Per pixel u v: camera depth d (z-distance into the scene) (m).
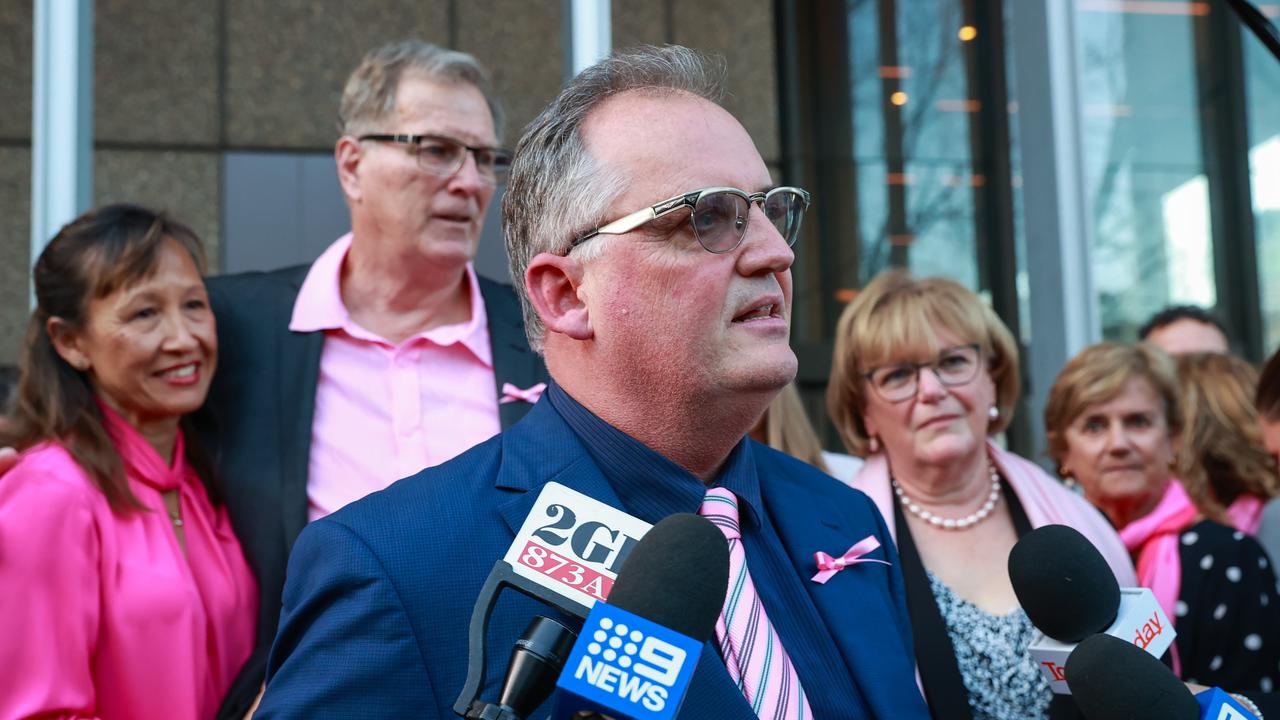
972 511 2.57
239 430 2.45
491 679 1.32
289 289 2.64
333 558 1.38
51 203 3.80
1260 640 2.58
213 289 2.61
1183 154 5.48
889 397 2.58
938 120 5.82
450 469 1.52
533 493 1.46
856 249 5.71
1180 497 3.03
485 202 2.75
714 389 1.42
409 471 2.53
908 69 5.81
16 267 4.29
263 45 4.47
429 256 2.63
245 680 2.10
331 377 2.58
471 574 1.39
